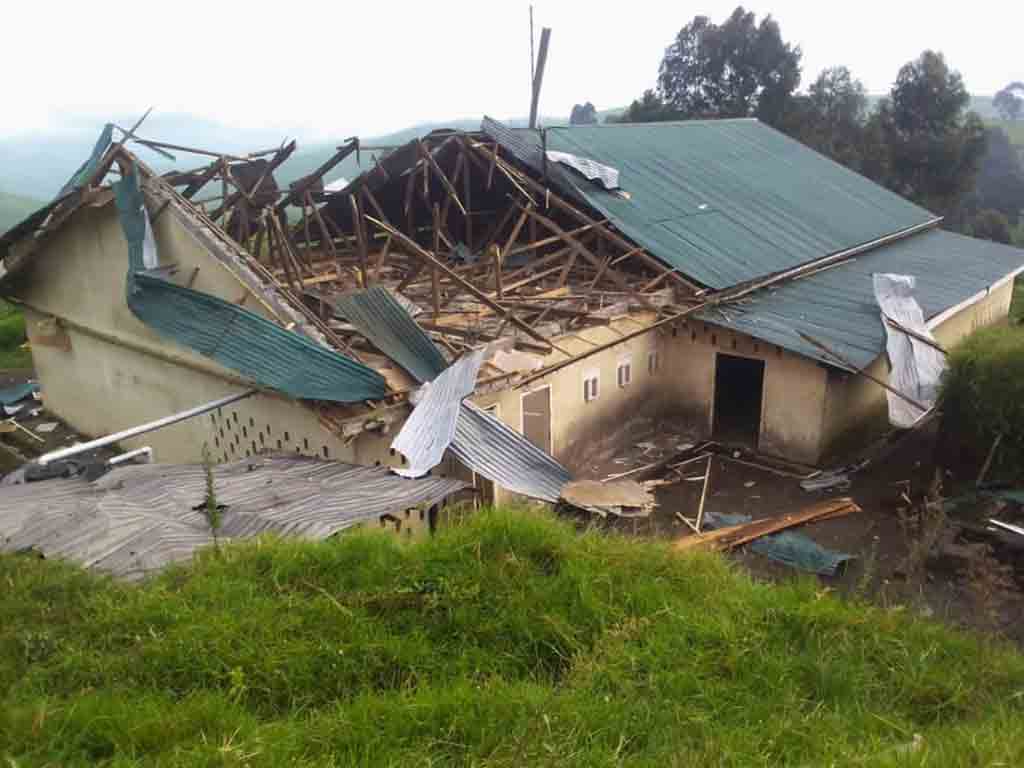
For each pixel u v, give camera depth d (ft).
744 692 17.29
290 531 22.81
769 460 45.73
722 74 145.07
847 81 144.56
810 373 43.68
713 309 47.98
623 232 52.29
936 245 71.51
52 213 45.96
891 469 43.39
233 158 47.78
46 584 19.27
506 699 15.74
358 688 16.38
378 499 25.49
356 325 36.35
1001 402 38.19
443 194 62.95
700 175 67.92
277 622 17.61
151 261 40.50
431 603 18.75
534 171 56.49
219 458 42.14
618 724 15.43
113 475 30.73
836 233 65.10
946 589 30.25
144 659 16.26
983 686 18.21
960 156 131.13
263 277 38.14
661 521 38.58
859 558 33.47
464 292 49.39
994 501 37.06
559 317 44.37
